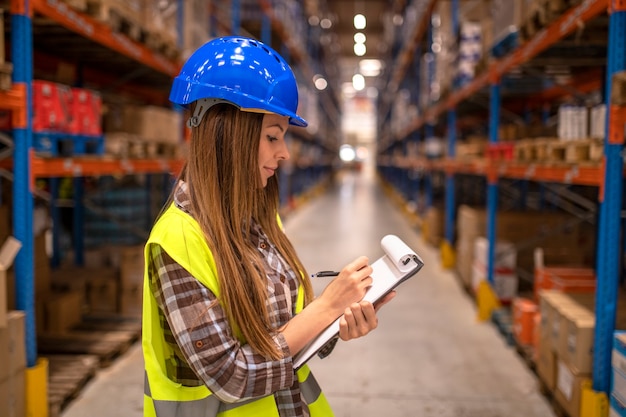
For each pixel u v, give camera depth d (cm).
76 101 336
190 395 117
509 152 454
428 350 427
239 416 119
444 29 732
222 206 118
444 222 877
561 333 307
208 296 112
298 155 1448
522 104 776
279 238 136
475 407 330
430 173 958
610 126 263
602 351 271
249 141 118
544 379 339
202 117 120
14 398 267
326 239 979
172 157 493
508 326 449
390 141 2012
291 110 124
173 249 111
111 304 458
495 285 502
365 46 2969
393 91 1812
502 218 535
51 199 569
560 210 786
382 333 467
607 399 270
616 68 256
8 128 281
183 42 511
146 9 412
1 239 338
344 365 397
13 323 265
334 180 3198
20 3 264
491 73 509
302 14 1426
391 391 353
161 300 113
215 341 109
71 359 362
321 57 2136
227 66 117
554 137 506
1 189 479
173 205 119
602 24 361
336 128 3344
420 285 634
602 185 270
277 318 123
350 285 123
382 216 1341
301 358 121
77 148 343
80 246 565
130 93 648
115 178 647
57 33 404
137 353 407
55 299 414
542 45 364
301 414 128
